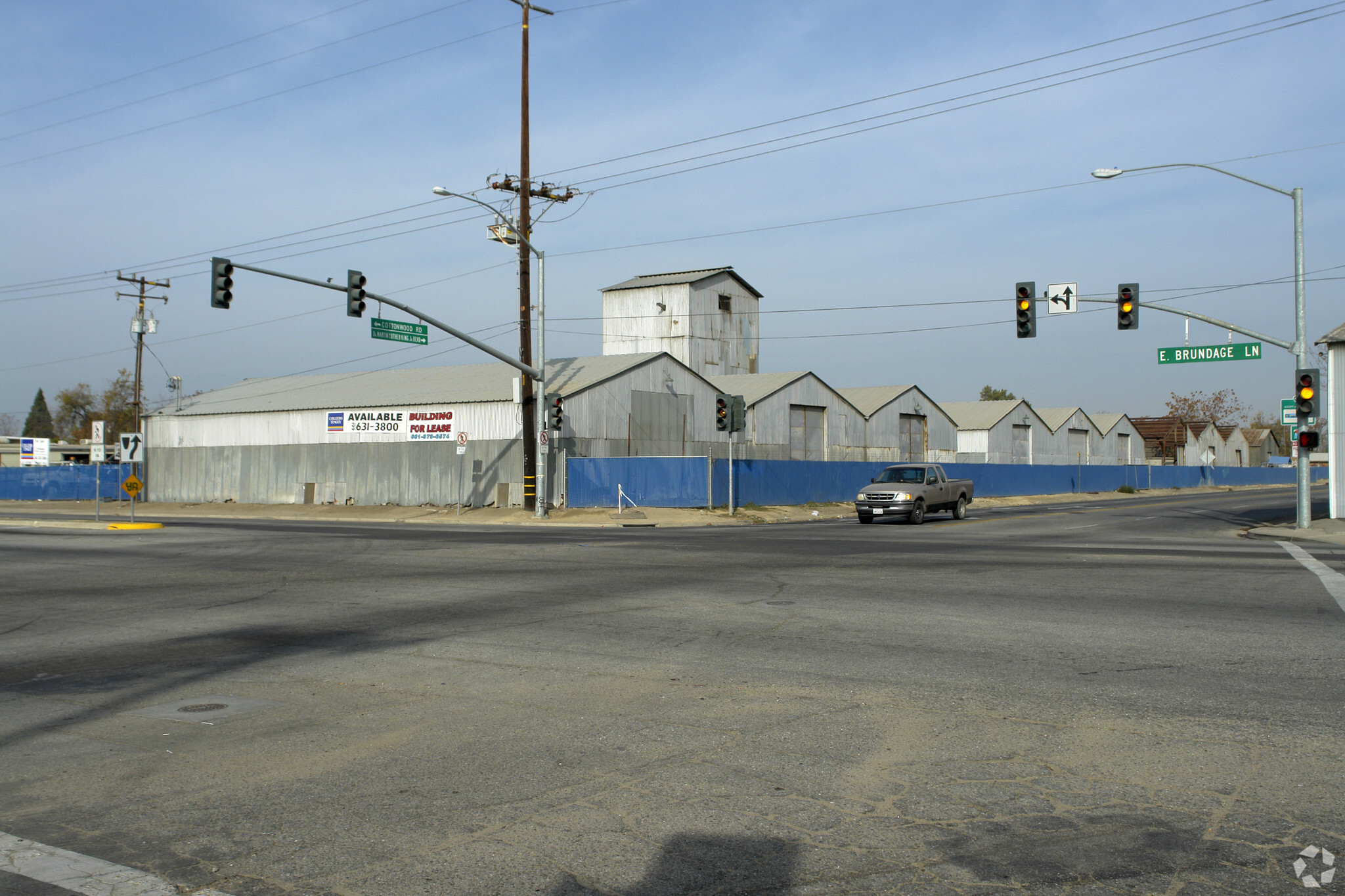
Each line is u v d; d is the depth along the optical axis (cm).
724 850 471
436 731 695
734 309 6831
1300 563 1845
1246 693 778
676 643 1027
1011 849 469
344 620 1216
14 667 959
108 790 575
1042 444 7744
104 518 4094
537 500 3625
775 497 4416
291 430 4944
